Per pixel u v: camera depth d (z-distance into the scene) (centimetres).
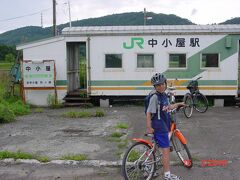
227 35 1405
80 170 637
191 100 1173
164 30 1417
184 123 1063
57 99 1455
